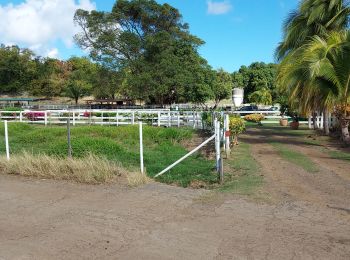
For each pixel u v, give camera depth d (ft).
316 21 66.90
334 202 23.35
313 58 50.90
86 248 16.62
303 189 26.78
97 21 163.53
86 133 66.90
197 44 176.04
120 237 17.85
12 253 16.12
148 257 15.60
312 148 52.31
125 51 168.04
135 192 26.37
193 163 39.14
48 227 19.34
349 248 16.30
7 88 233.96
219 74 220.64
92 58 166.30
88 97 268.00
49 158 33.68
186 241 17.25
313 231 18.35
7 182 29.78
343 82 50.78
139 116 94.32
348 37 51.26
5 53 236.84
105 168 30.73
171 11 178.19
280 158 42.11
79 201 24.20
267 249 16.25
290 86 55.83
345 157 43.01
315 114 85.35
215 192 26.08
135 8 173.17
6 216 21.21
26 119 106.83
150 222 19.93
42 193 26.30
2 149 48.65
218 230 18.60
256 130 87.30
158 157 43.52
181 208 22.38
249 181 29.48
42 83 246.06
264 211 21.54
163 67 155.33
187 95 172.76
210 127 66.18
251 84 255.29
